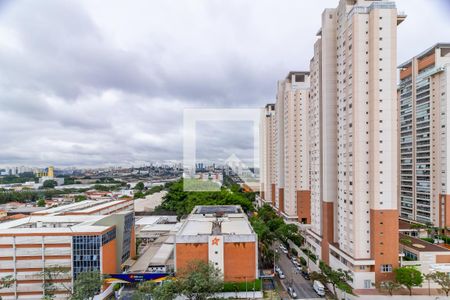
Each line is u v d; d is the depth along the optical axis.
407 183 110.75
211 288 51.75
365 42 63.72
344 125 68.88
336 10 74.25
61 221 77.12
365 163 63.53
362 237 63.22
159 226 110.94
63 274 62.78
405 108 111.94
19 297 61.72
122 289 65.06
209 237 63.31
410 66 109.81
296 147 117.25
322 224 79.62
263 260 83.50
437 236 90.56
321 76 79.62
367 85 63.69
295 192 118.12
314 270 74.38
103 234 64.88
